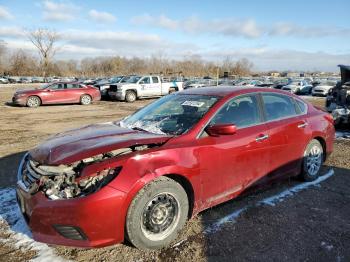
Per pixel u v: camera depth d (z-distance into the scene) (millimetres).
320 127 5152
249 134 4078
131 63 91938
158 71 80125
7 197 4504
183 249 3314
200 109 4000
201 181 3598
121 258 3172
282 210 4137
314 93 27828
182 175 3400
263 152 4234
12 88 41188
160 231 3314
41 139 8750
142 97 22031
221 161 3758
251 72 91000
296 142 4719
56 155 3260
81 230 2949
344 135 8836
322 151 5297
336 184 5035
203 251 3279
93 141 3451
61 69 92062
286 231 3643
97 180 3033
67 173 3076
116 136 3586
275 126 4434
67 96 19062
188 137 3602
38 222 3039
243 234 3580
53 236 3037
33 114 14641
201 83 34469
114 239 3066
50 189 3037
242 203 4324
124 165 3100
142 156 3211
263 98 4527
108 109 16953
